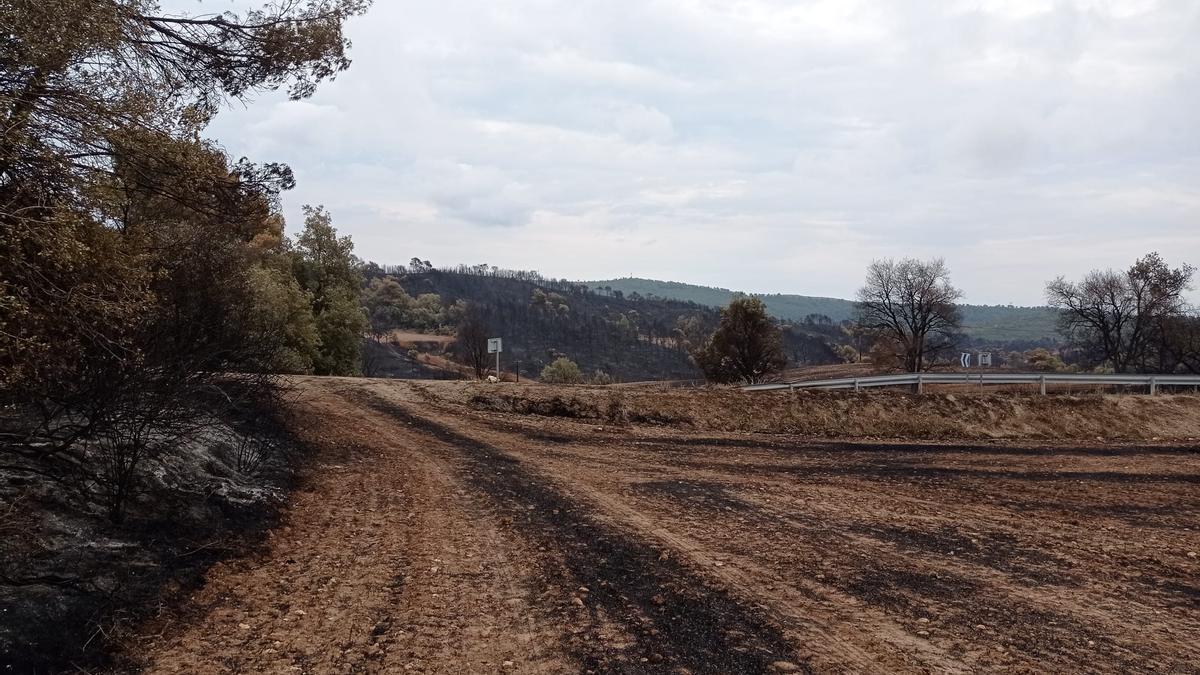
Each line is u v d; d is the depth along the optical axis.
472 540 8.87
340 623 5.95
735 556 8.25
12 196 6.07
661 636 5.79
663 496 11.93
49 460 7.08
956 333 51.12
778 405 23.25
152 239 10.04
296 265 39.34
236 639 5.50
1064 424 22.94
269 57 10.27
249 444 11.95
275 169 10.59
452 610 6.34
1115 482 14.40
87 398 6.58
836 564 7.98
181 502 8.10
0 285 5.40
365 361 57.97
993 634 5.92
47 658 4.66
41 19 6.30
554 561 7.95
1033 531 9.88
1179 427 23.02
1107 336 46.66
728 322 47.88
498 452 16.31
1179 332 43.00
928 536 9.45
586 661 5.27
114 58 7.44
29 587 5.25
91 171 6.79
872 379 25.84
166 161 8.04
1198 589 7.27
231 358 10.68
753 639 5.74
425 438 17.67
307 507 10.23
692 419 22.30
